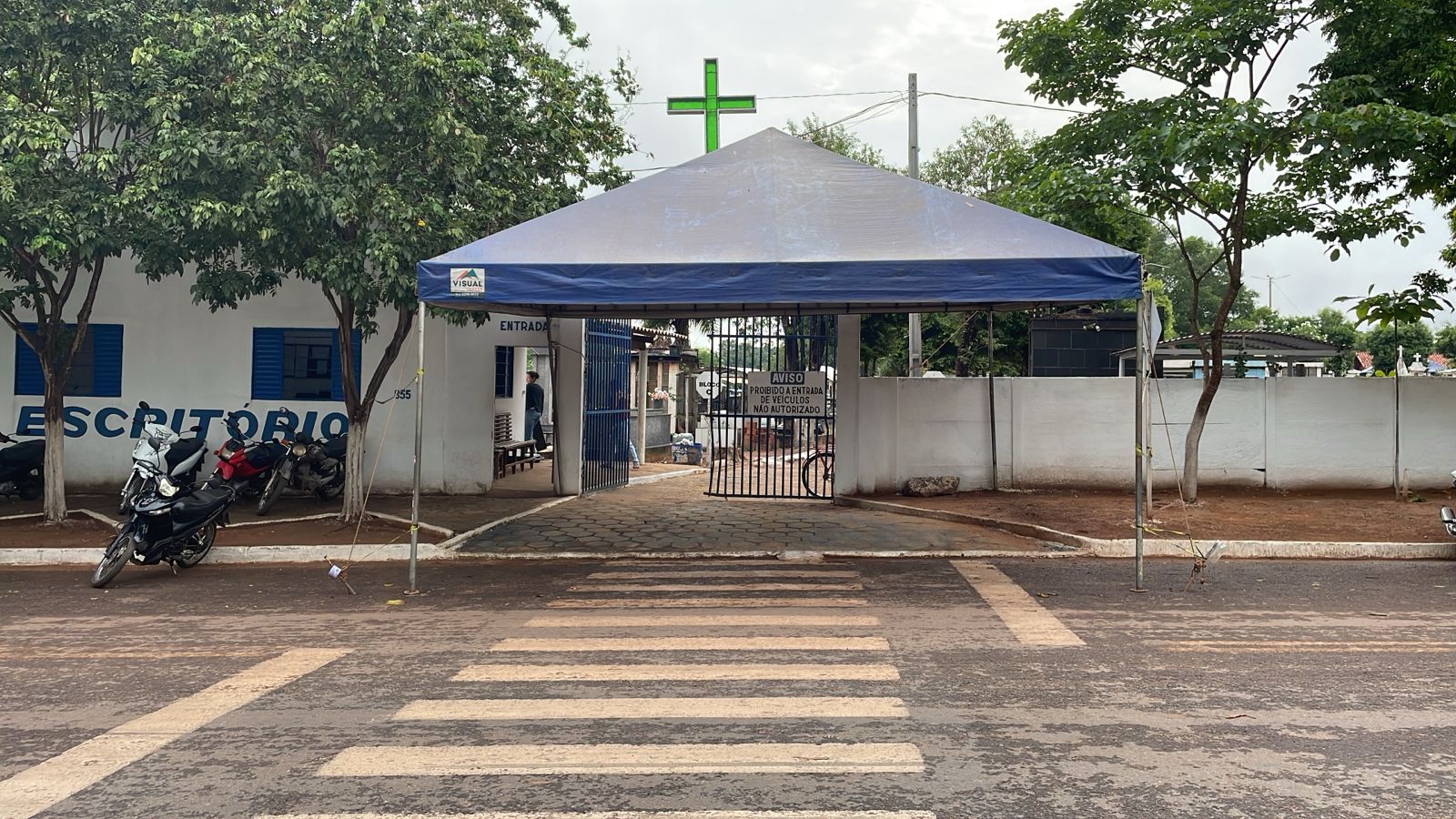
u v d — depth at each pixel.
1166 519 11.48
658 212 9.20
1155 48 11.65
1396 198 12.16
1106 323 20.95
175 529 9.25
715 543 10.58
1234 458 13.78
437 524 11.62
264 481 12.52
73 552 9.96
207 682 5.73
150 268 10.71
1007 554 9.95
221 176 9.90
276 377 14.05
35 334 12.36
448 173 10.49
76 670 6.03
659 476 17.53
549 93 11.97
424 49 10.38
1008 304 11.20
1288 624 6.93
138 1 10.53
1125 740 4.59
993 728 4.77
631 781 4.15
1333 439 13.65
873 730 4.76
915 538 10.88
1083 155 12.26
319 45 10.49
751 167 9.84
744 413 14.48
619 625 7.07
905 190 9.34
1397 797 3.92
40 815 3.87
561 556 10.00
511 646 6.48
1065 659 6.02
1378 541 10.05
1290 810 3.81
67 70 10.31
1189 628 6.83
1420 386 13.55
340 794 4.05
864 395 13.95
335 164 9.89
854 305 11.55
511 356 18.67
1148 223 13.62
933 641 6.50
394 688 5.55
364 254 10.16
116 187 10.46
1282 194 12.46
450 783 4.15
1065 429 13.94
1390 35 10.90
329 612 7.66
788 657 6.12
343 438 13.63
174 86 9.81
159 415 13.98
